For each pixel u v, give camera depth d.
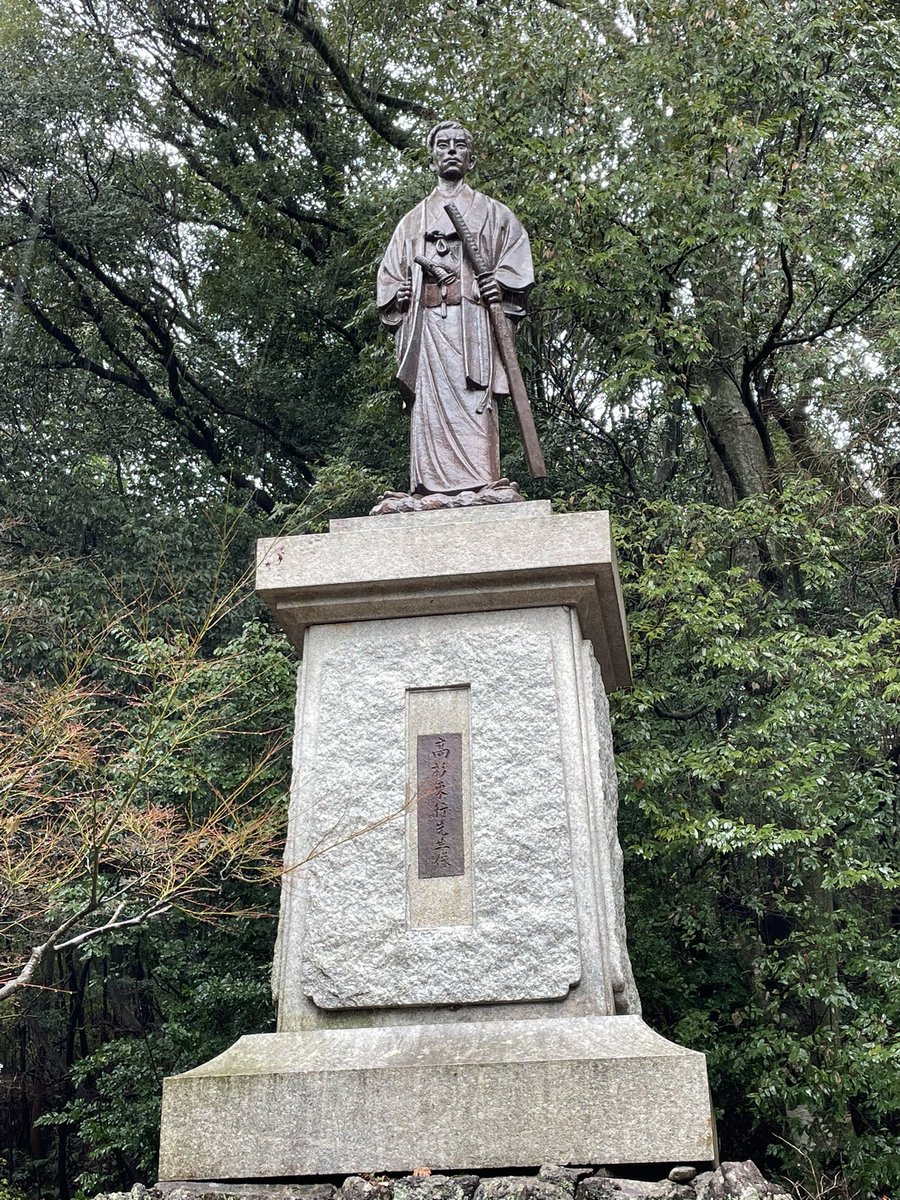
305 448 17.02
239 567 14.78
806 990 9.41
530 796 5.57
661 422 14.55
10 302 15.94
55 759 6.95
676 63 11.41
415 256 6.79
